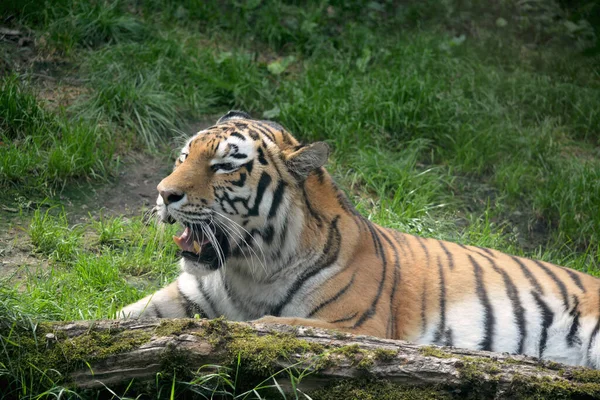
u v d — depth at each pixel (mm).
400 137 14078
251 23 16781
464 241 11617
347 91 14375
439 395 6195
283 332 6566
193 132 13492
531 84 15961
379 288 8312
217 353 6359
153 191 12070
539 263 9312
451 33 17922
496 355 6465
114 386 6375
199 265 7973
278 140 8273
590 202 12898
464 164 13602
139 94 13250
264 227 8031
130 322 6555
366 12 17750
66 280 9227
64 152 11695
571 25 18016
